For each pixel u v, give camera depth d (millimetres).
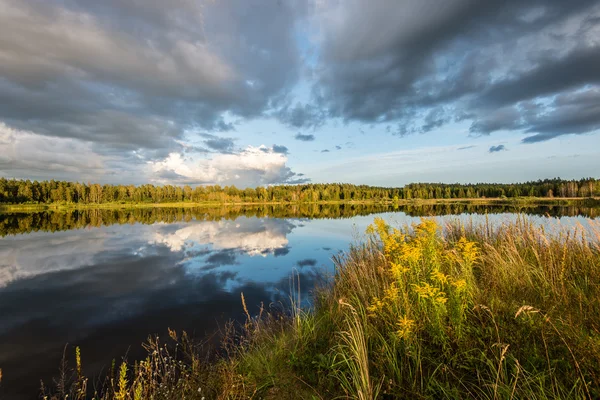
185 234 25734
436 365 3705
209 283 11289
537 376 3107
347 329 5059
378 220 6531
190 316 8250
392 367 3811
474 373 3580
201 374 4605
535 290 5152
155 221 40562
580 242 7051
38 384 5277
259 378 4566
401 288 4574
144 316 8367
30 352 6477
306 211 58938
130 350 6480
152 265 14523
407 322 3836
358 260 8398
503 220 10594
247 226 30969
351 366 4012
